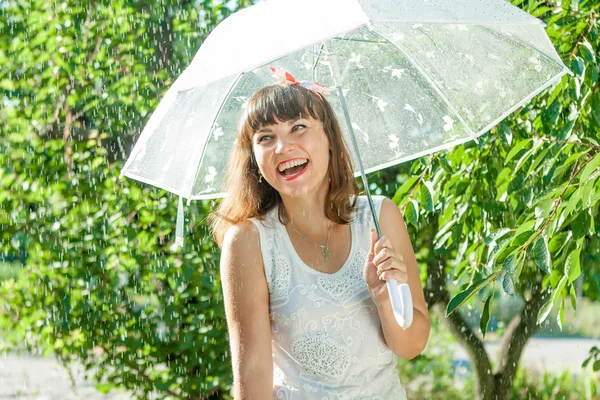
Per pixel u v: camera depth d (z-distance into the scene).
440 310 7.18
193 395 6.14
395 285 2.47
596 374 8.50
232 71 2.44
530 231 3.08
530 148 3.70
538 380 8.79
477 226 4.55
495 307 11.11
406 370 9.59
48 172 6.26
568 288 3.46
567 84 3.82
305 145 2.58
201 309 6.07
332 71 2.85
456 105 3.08
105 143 6.48
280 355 2.64
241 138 2.70
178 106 2.79
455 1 2.48
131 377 6.26
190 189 3.02
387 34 3.02
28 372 11.32
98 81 6.40
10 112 6.40
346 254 2.69
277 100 2.59
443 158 4.26
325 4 2.48
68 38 6.39
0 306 6.35
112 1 6.43
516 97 3.06
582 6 3.76
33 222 6.23
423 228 6.23
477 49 3.00
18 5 6.54
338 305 2.59
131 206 6.10
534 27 2.81
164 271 5.95
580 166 3.30
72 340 6.26
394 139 3.17
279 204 2.75
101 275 6.14
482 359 7.15
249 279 2.62
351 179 2.74
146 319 6.12
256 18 2.62
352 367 2.59
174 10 6.42
